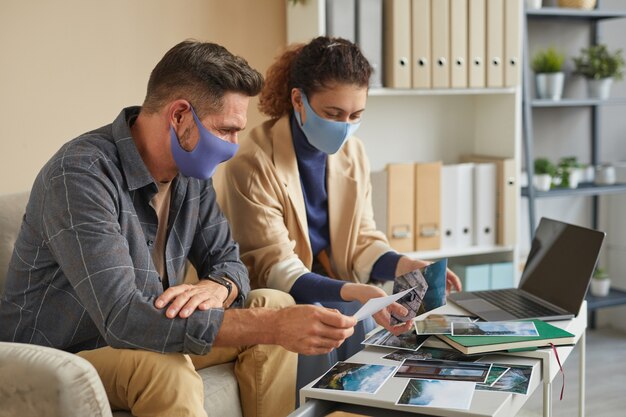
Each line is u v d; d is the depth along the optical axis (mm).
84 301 1495
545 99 3262
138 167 1643
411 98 3223
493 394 1363
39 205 1556
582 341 2047
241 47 2869
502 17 2936
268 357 1739
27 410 1310
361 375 1489
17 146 2572
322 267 2350
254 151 2209
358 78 2053
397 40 2770
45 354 1320
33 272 1609
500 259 3152
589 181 3549
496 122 3182
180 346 1474
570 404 2709
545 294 2000
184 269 2094
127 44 2688
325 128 2088
